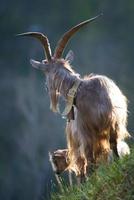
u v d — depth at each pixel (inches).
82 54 5295.3
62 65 1102.4
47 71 1109.1
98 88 1075.3
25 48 5428.2
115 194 939.3
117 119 1074.7
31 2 5826.8
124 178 945.5
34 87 5036.9
